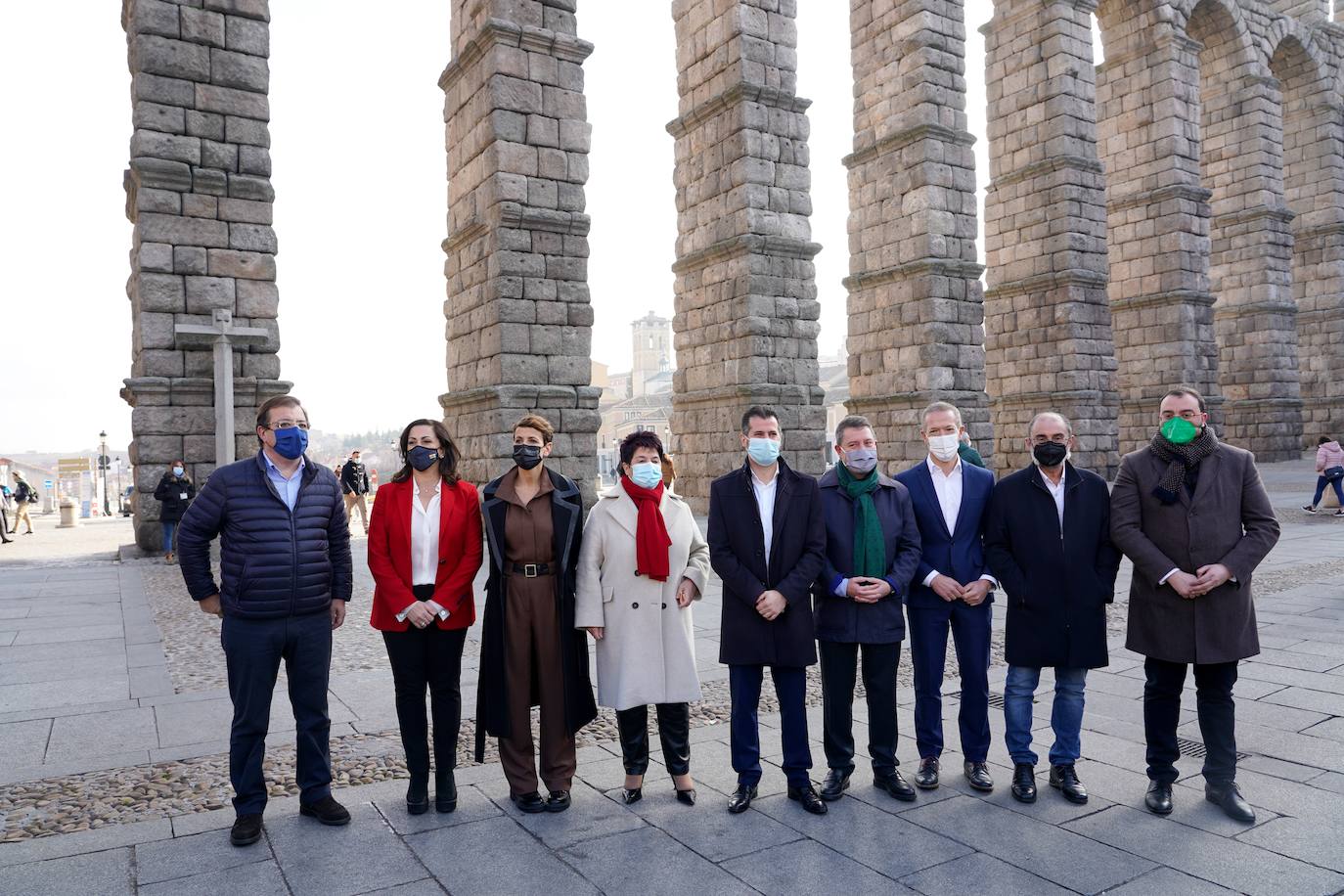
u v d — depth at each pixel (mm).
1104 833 4082
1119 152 31188
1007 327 27797
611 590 4582
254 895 3551
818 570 4461
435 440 4527
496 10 16438
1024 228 27266
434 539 4484
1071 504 4602
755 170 20156
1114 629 8609
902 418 23188
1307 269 39219
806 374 20828
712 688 6758
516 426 4559
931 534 4828
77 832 4141
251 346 15508
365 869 3785
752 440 4594
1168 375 29766
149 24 14750
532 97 16766
